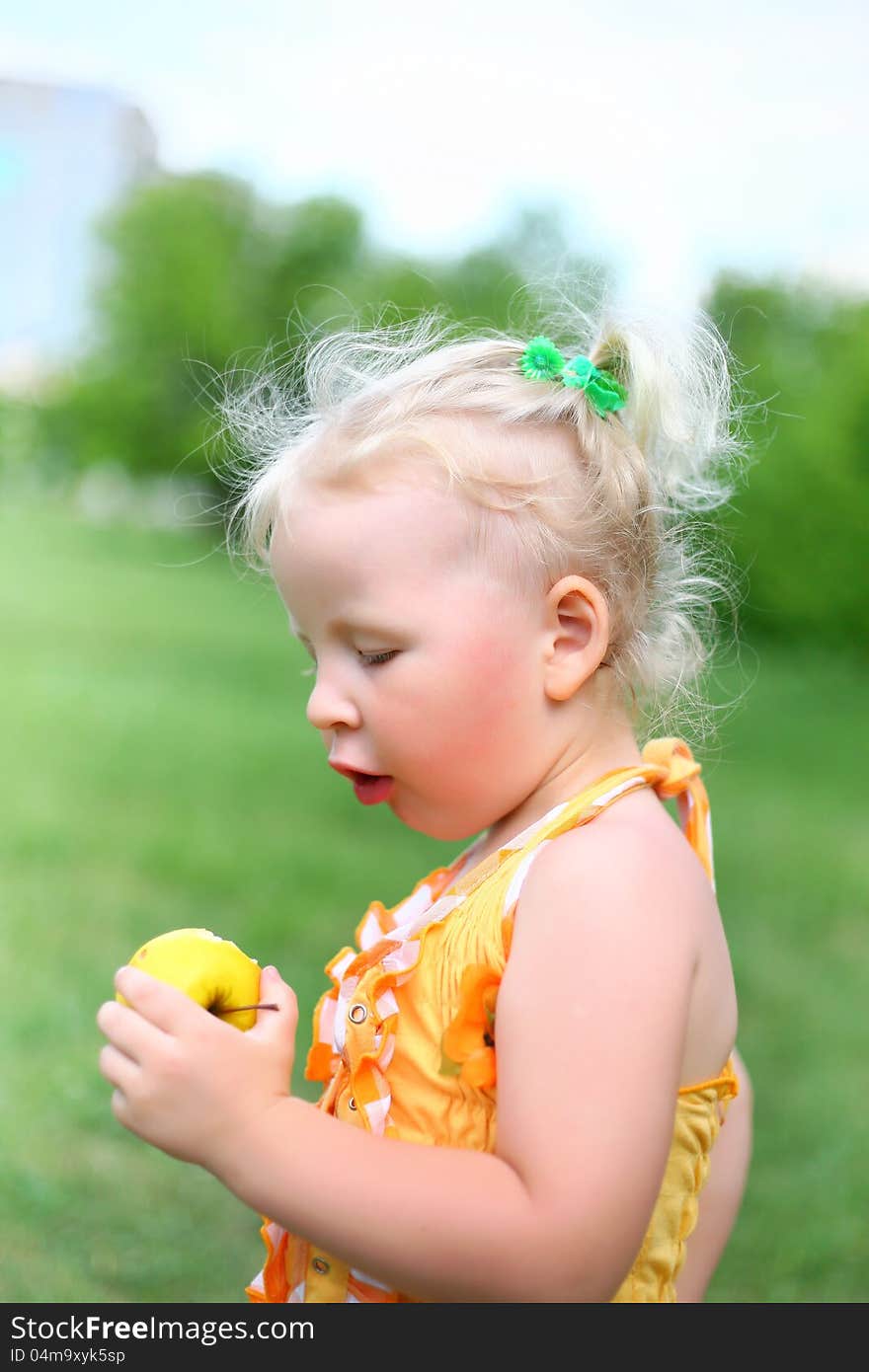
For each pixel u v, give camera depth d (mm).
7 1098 3230
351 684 1269
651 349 1476
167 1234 2688
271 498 1392
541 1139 1080
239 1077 1117
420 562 1240
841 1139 3277
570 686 1271
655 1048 1095
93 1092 3295
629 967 1110
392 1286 1099
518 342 1523
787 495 13570
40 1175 2881
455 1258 1063
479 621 1242
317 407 1512
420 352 1565
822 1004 4273
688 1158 1231
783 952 4824
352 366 1538
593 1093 1080
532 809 1301
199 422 26172
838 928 5145
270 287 30453
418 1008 1232
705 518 1948
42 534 22062
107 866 5531
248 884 5293
